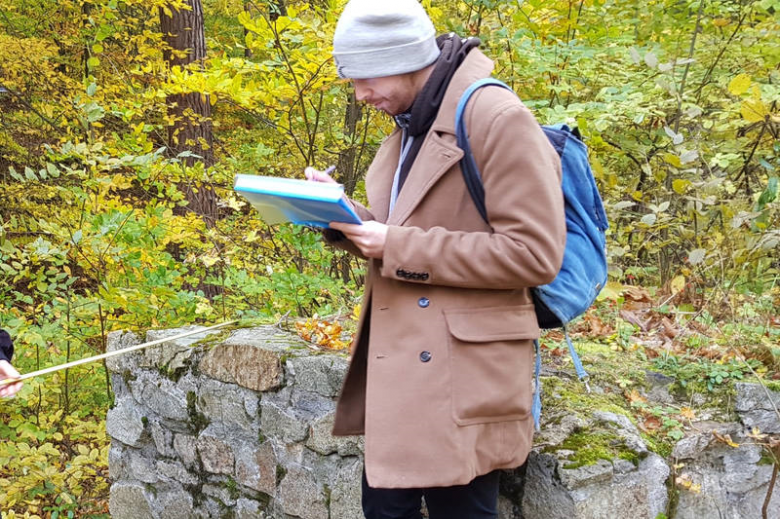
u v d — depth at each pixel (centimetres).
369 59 166
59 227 454
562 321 183
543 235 155
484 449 165
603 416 228
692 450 232
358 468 245
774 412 248
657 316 321
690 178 391
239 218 493
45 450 443
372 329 172
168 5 708
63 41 811
